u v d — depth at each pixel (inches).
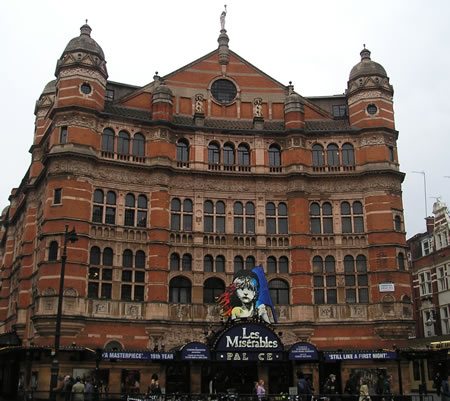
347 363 1723.7
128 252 1769.2
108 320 1663.4
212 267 1828.2
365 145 1956.2
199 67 2039.9
